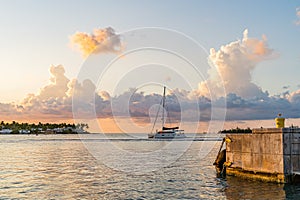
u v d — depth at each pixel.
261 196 18.73
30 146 85.38
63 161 42.59
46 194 20.83
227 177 25.56
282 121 22.03
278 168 21.09
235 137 25.17
